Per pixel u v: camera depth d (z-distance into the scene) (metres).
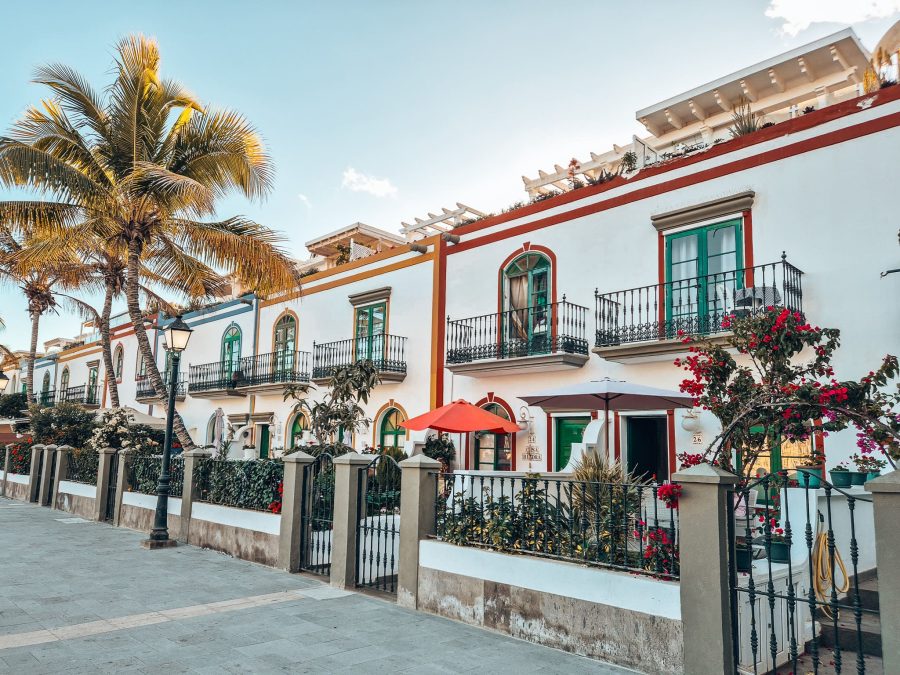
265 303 21.22
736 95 16.02
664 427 11.59
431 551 6.69
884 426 5.00
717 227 10.72
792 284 9.56
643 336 11.16
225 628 5.92
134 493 12.91
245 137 13.80
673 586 4.75
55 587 7.49
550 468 12.46
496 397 13.63
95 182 13.07
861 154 9.31
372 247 24.19
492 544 6.25
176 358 11.38
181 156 13.91
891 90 9.12
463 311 14.70
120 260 19.08
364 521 7.92
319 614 6.46
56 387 35.69
